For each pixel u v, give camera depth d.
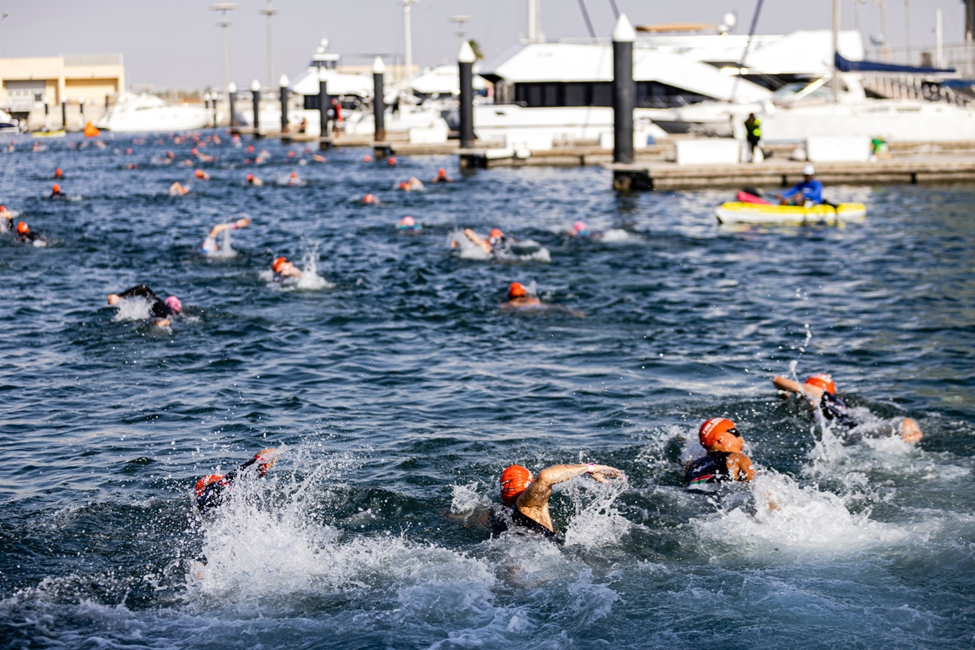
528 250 19.95
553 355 11.91
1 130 99.56
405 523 7.17
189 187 37.25
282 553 6.70
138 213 28.17
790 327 13.30
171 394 10.34
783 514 7.20
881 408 9.60
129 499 7.59
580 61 49.22
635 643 5.52
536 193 33.25
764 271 17.75
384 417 9.57
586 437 8.95
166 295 15.48
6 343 12.41
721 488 7.62
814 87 46.25
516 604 6.01
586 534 6.96
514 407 9.87
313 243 21.64
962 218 24.42
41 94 112.56
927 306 14.41
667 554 6.65
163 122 103.25
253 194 34.22
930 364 11.25
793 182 34.16
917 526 6.95
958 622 5.67
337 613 5.92
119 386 10.63
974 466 8.08
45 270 17.78
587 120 50.19
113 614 5.91
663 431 9.09
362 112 74.12
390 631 5.68
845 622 5.70
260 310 14.41
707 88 47.44
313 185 37.66
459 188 35.47
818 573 6.32
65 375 11.03
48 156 60.06
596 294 15.66
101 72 114.94
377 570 6.46
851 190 32.06
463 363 11.58
